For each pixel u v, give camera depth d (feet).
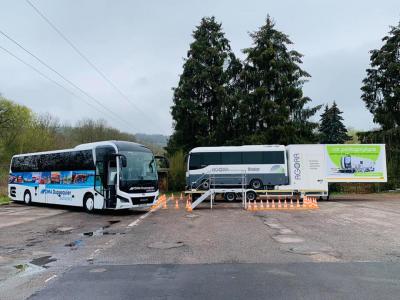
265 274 25.14
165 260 29.94
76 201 73.87
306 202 77.51
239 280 23.71
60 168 79.82
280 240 38.52
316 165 97.19
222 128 130.72
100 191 67.41
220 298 20.29
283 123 123.34
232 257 30.66
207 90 136.46
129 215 66.59
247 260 29.50
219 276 24.75
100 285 23.34
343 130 194.18
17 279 25.68
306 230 45.62
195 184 101.24
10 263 30.55
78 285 23.56
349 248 34.06
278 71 127.03
